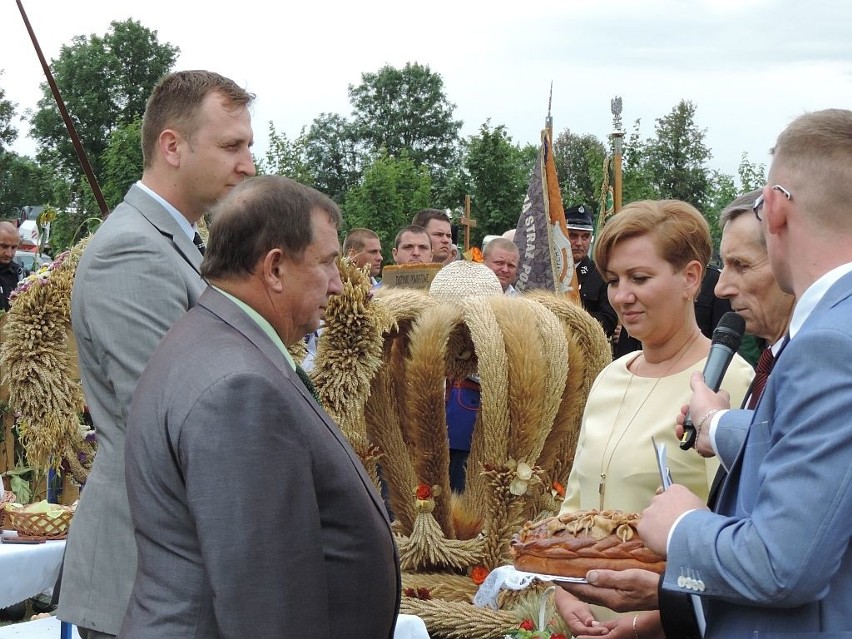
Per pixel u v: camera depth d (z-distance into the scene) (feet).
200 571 6.13
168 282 8.46
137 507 6.32
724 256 9.00
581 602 8.87
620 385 9.34
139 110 152.97
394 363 13.05
